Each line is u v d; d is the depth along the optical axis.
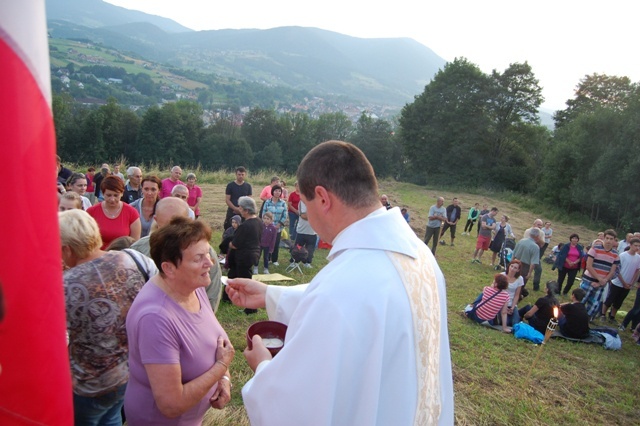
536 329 7.82
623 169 25.41
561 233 23.36
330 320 1.25
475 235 18.03
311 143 68.19
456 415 4.82
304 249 9.34
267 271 8.85
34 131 0.75
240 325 6.19
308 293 1.37
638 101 26.70
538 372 6.06
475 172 40.72
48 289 0.80
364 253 1.38
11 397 0.77
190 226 2.13
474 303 8.06
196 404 2.22
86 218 2.40
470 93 40.94
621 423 5.10
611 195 25.86
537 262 9.92
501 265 12.45
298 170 1.54
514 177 39.66
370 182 1.50
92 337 2.22
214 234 12.02
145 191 4.84
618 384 6.06
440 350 1.63
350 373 1.24
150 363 1.98
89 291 2.20
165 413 2.00
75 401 2.30
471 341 6.92
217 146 59.38
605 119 27.39
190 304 2.23
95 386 2.28
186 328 2.11
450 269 11.93
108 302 2.23
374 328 1.26
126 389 2.17
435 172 42.88
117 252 2.40
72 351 2.24
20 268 0.75
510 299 8.02
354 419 1.26
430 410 1.42
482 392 5.36
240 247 6.43
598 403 5.47
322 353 1.23
